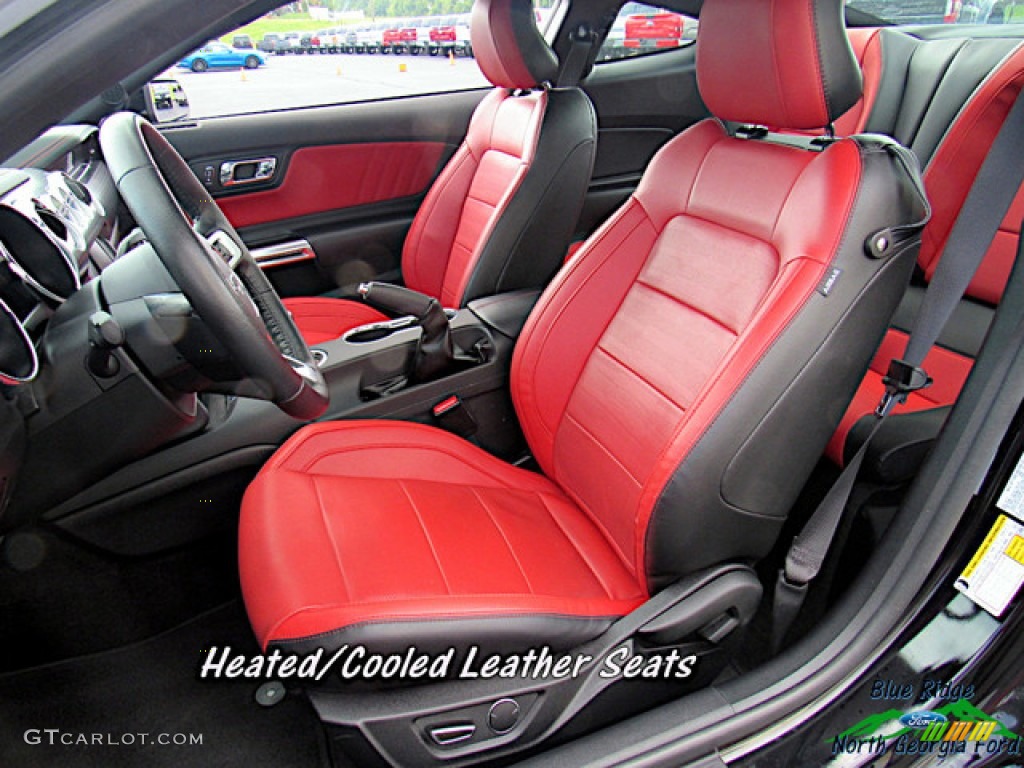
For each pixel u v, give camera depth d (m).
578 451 1.32
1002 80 1.44
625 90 2.62
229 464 1.33
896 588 1.06
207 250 0.90
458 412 1.58
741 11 1.01
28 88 0.56
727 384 0.95
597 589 1.14
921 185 0.95
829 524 1.06
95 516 1.23
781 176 1.06
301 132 2.19
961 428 1.01
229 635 1.48
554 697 1.00
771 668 1.08
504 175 1.93
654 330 1.20
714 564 1.08
